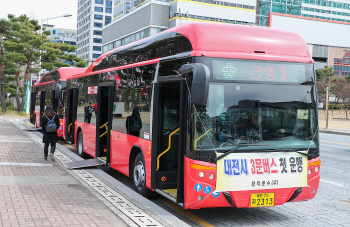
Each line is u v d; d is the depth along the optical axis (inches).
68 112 578.6
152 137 269.1
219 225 241.9
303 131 241.6
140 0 3090.6
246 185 226.4
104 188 291.7
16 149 505.7
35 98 957.2
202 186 219.6
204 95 198.4
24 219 208.4
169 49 265.3
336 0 4217.5
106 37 3742.6
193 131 220.7
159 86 269.0
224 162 222.5
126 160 329.1
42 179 318.7
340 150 696.4
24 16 1499.8
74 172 355.6
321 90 2726.4
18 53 1375.5
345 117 2714.1
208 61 227.8
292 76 242.8
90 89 456.1
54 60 1498.5
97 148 414.9
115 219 216.8
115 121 363.6
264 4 3833.7
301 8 4018.2
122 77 348.5
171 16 2728.8
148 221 213.8
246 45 241.0
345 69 3956.7
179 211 274.2
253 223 247.8
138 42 326.6
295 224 247.9
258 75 235.8
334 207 293.9
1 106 1590.8
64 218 213.9
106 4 5511.8
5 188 280.1
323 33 3821.4
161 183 269.0
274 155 233.3
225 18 2817.4
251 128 229.9
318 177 246.2
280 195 235.1
